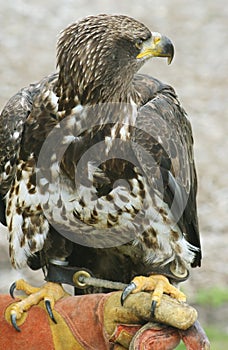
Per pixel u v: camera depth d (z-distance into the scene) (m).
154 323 9.02
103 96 10.41
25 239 10.81
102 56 10.30
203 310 20.22
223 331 19.17
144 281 10.16
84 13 39.25
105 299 9.38
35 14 38.75
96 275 11.68
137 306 9.11
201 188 27.05
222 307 20.33
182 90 33.56
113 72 10.39
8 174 10.96
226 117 31.86
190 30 38.47
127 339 9.16
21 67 34.09
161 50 10.73
